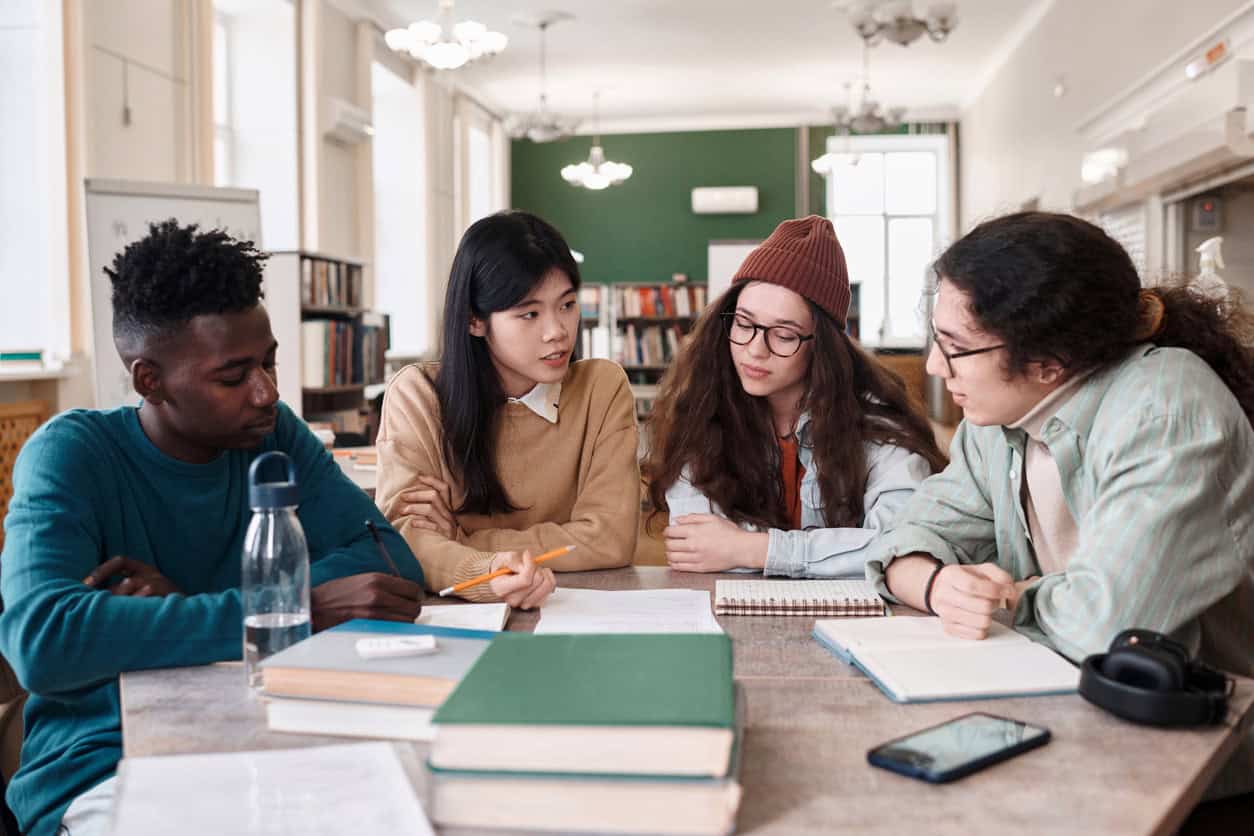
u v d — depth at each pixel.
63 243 4.84
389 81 9.55
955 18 7.22
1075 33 7.65
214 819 0.77
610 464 1.90
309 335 6.37
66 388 4.82
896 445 1.88
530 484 1.93
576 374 1.98
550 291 1.77
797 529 1.97
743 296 1.86
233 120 7.39
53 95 4.81
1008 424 1.39
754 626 1.38
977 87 11.52
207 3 5.97
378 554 1.51
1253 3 4.61
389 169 10.05
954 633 1.26
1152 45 5.97
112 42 5.18
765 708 1.04
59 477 1.28
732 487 1.94
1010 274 1.25
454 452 1.87
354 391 7.10
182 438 1.39
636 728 0.74
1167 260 5.67
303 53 7.43
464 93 11.20
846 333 1.89
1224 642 1.34
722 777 0.73
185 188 4.43
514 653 0.91
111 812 0.78
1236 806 1.22
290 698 0.97
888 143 12.73
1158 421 1.23
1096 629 1.15
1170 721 0.96
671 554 1.81
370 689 0.95
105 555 1.34
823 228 1.85
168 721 1.00
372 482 3.11
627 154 13.02
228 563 1.47
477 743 0.75
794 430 1.94
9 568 1.22
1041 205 8.70
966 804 0.80
